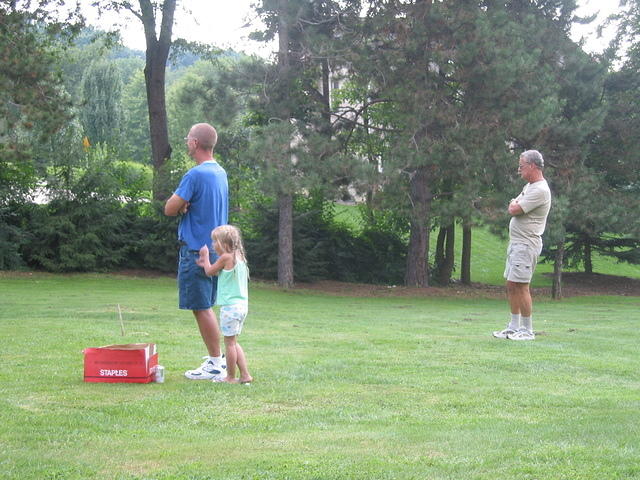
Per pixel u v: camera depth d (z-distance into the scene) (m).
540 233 8.90
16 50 18.03
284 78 21.47
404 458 3.95
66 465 3.79
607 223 22.78
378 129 22.58
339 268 26.31
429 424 4.77
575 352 8.00
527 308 9.04
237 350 6.02
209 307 6.15
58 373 6.23
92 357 5.88
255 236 25.19
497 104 20.33
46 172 23.36
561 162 21.94
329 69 23.09
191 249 6.07
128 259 24.66
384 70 20.81
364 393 5.71
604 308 18.14
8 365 6.60
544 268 34.22
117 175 25.33
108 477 3.61
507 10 22.41
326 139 20.31
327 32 22.22
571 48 22.00
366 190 19.48
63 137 23.36
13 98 18.06
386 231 26.88
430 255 30.78
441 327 10.88
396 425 4.74
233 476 3.62
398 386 6.00
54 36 20.61
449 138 20.03
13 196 22.69
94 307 12.99
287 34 21.77
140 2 25.89
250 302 16.78
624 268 36.75
